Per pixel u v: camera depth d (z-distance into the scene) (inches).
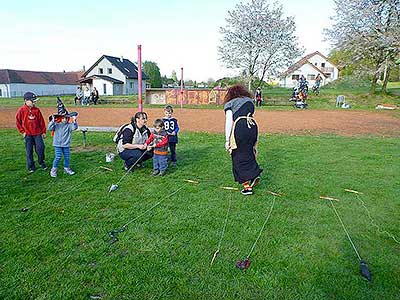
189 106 1124.5
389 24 1070.4
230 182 238.8
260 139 420.5
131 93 2368.4
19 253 136.6
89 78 2137.1
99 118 689.0
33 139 256.8
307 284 120.3
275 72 1419.8
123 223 167.2
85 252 138.6
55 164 243.6
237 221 171.6
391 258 138.1
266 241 150.9
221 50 1421.0
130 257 135.5
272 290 117.0
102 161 297.4
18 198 198.7
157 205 192.1
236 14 1398.9
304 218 176.6
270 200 202.5
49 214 176.2
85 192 212.4
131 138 268.4
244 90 218.4
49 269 126.1
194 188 223.6
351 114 813.9
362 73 1171.3
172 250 141.9
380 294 115.7
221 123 614.9
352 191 218.5
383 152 343.0
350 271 128.8
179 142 402.0
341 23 1152.8
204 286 118.4
